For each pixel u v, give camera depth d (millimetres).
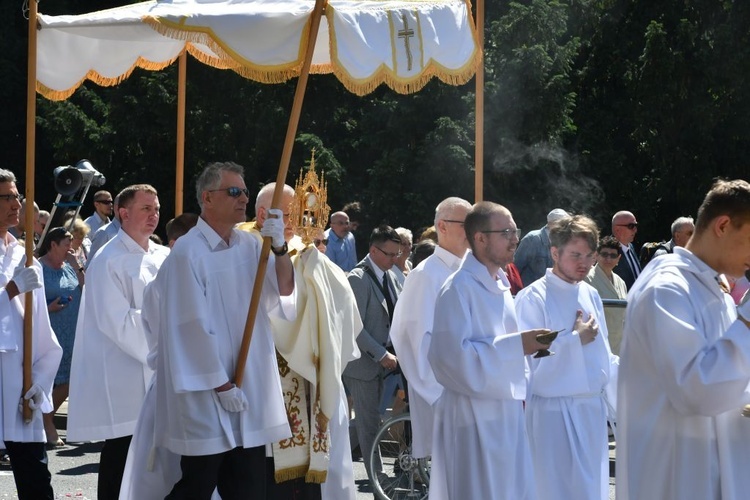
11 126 48125
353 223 26125
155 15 10797
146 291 11250
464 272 10391
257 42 10852
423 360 12617
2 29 48062
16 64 48156
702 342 7594
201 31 10766
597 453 11391
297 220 11531
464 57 11906
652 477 7949
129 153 43438
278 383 10633
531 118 41125
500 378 9922
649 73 43125
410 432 15289
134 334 12703
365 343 14945
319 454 11359
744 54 42875
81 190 17969
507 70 40750
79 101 44094
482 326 10273
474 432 10117
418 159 41500
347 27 11047
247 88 42469
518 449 10227
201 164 42906
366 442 15219
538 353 10188
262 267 10297
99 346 12883
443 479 10453
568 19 44625
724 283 8359
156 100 41844
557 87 40875
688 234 21750
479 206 10445
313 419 11367
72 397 12961
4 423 11969
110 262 12820
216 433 10078
